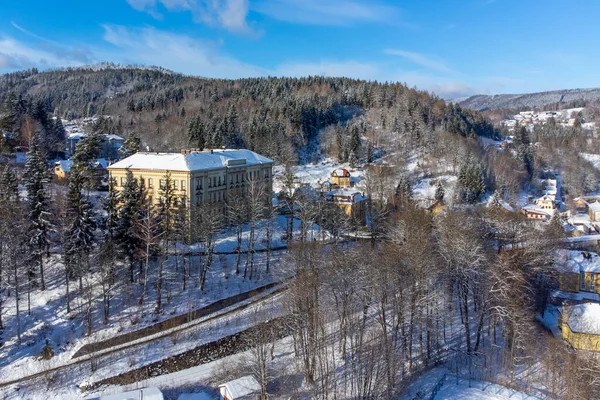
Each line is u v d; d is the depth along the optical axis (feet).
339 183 518.37
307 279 183.11
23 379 181.37
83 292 227.40
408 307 206.49
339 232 339.16
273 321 215.10
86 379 181.06
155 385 181.98
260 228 325.42
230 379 182.19
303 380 180.14
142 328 210.18
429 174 537.65
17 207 234.99
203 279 241.14
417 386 182.19
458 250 209.15
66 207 234.79
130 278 233.96
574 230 397.60
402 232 249.55
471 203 445.78
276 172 552.41
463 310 240.53
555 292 270.46
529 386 185.78
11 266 206.08
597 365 183.42
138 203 236.43
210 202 314.76
